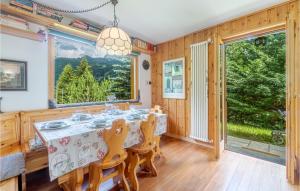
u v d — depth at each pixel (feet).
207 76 10.57
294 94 6.68
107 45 6.45
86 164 5.16
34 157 6.44
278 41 12.67
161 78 13.78
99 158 5.48
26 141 7.35
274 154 9.52
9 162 5.36
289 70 6.79
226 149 10.32
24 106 7.59
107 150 5.39
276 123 12.67
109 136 5.17
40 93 8.14
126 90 13.20
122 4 7.79
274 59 12.87
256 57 13.58
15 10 6.71
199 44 10.91
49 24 8.01
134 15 8.93
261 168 7.82
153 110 9.75
